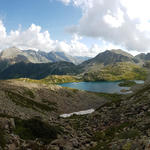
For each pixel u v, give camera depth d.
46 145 22.25
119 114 39.50
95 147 21.48
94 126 37.19
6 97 61.69
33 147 19.75
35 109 67.69
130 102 47.53
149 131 18.70
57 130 30.12
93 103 119.56
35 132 25.33
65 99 116.75
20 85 116.38
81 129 36.56
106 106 55.91
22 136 22.64
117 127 29.78
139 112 33.94
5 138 18.72
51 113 76.56
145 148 13.10
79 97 129.88
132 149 14.72
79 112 93.06
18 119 29.09
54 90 130.38
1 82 111.62
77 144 23.83
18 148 18.02
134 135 20.19
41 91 118.62
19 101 66.38
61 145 22.72
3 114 29.83
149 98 40.47
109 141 22.11
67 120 51.69
